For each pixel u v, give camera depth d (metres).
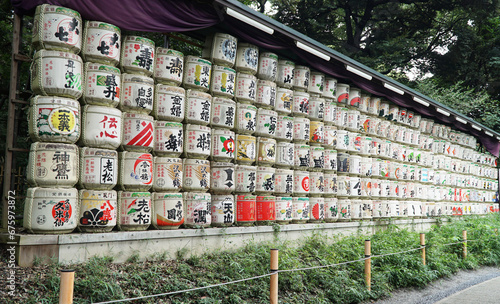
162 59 7.33
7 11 10.92
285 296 6.68
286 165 9.13
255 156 8.69
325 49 9.35
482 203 18.86
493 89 25.41
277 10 23.28
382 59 22.77
